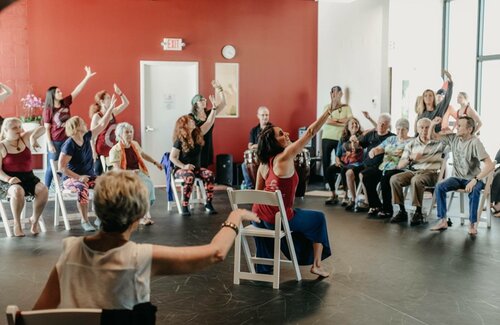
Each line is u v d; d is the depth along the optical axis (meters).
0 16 9.52
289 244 4.53
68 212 7.68
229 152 10.66
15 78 9.64
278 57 10.75
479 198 6.27
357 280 4.63
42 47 9.73
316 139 10.61
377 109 9.30
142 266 1.86
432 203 7.09
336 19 10.34
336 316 3.84
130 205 1.87
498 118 8.99
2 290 4.44
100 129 6.98
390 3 9.23
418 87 9.62
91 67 9.95
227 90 10.55
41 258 5.35
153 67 10.23
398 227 6.64
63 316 1.74
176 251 1.90
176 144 7.56
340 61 10.28
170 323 3.72
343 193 8.88
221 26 10.45
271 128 4.54
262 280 4.48
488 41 9.04
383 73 9.16
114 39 10.01
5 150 6.23
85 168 6.79
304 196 8.84
